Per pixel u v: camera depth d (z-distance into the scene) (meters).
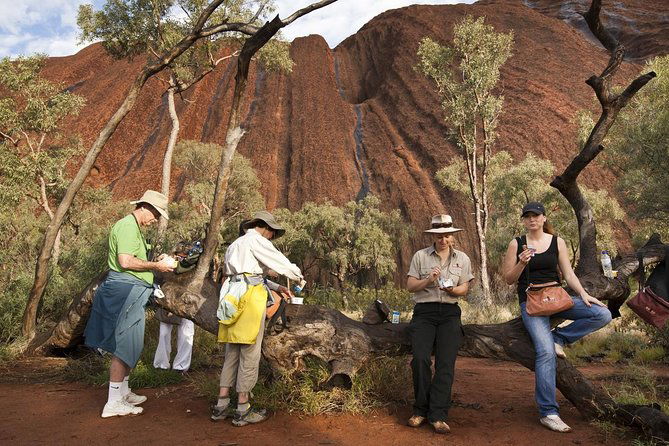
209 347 7.60
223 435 3.88
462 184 40.72
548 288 4.24
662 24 85.88
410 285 4.39
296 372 4.71
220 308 4.19
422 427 4.12
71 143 24.98
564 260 4.29
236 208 44.00
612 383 6.04
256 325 4.14
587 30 89.00
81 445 3.66
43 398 5.16
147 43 23.64
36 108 22.31
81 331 7.48
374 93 85.00
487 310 18.56
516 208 32.66
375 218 47.94
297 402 4.46
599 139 4.73
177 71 22.64
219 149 46.25
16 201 21.08
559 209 31.36
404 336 4.89
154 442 3.73
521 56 75.69
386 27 93.69
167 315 6.29
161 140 71.19
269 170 67.25
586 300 4.25
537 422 4.30
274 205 63.84
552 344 4.23
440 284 4.19
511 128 63.88
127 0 22.78
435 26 88.19
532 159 33.03
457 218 55.41
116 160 68.44
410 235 49.16
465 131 30.28
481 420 4.38
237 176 44.09
